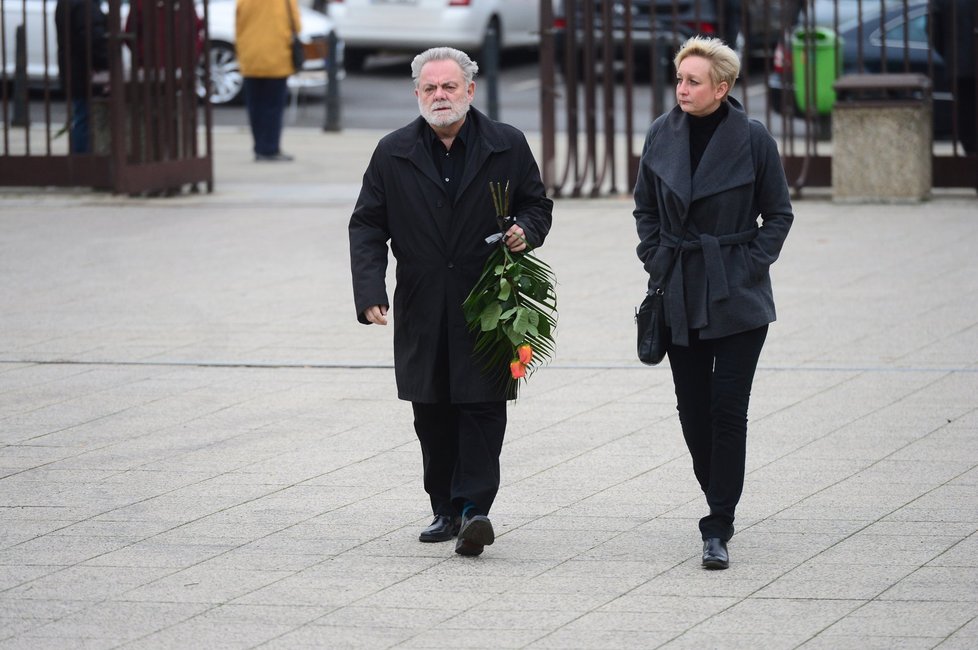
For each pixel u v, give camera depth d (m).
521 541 9.76
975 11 22.98
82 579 9.09
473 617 8.43
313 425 12.49
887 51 28.44
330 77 33.62
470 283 9.46
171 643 8.08
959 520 9.94
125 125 23.81
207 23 24.70
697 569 9.17
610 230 21.08
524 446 11.84
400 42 41.66
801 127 33.25
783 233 9.29
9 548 9.66
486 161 9.42
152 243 20.47
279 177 26.86
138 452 11.77
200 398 13.32
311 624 8.34
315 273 18.53
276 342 15.25
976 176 22.89
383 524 10.12
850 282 17.41
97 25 25.50
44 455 11.70
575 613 8.46
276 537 9.86
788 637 8.05
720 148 9.19
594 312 16.31
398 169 9.51
